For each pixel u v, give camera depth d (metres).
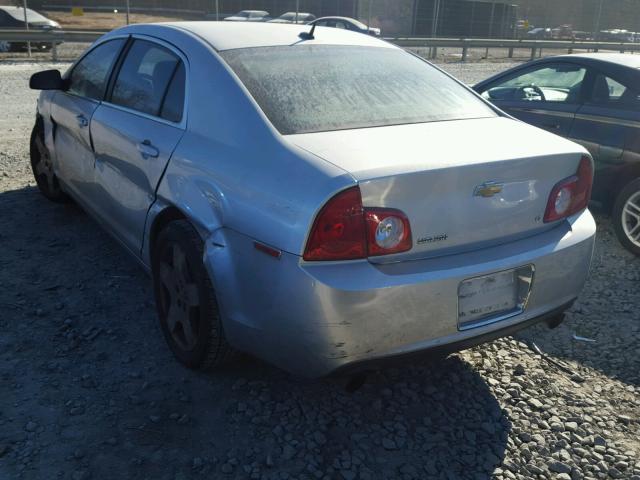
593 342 3.61
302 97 2.94
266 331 2.54
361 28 22.38
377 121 2.92
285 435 2.70
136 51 3.79
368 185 2.32
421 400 3.00
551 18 42.88
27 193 5.61
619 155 5.01
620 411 3.00
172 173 3.02
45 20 18.73
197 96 3.07
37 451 2.52
